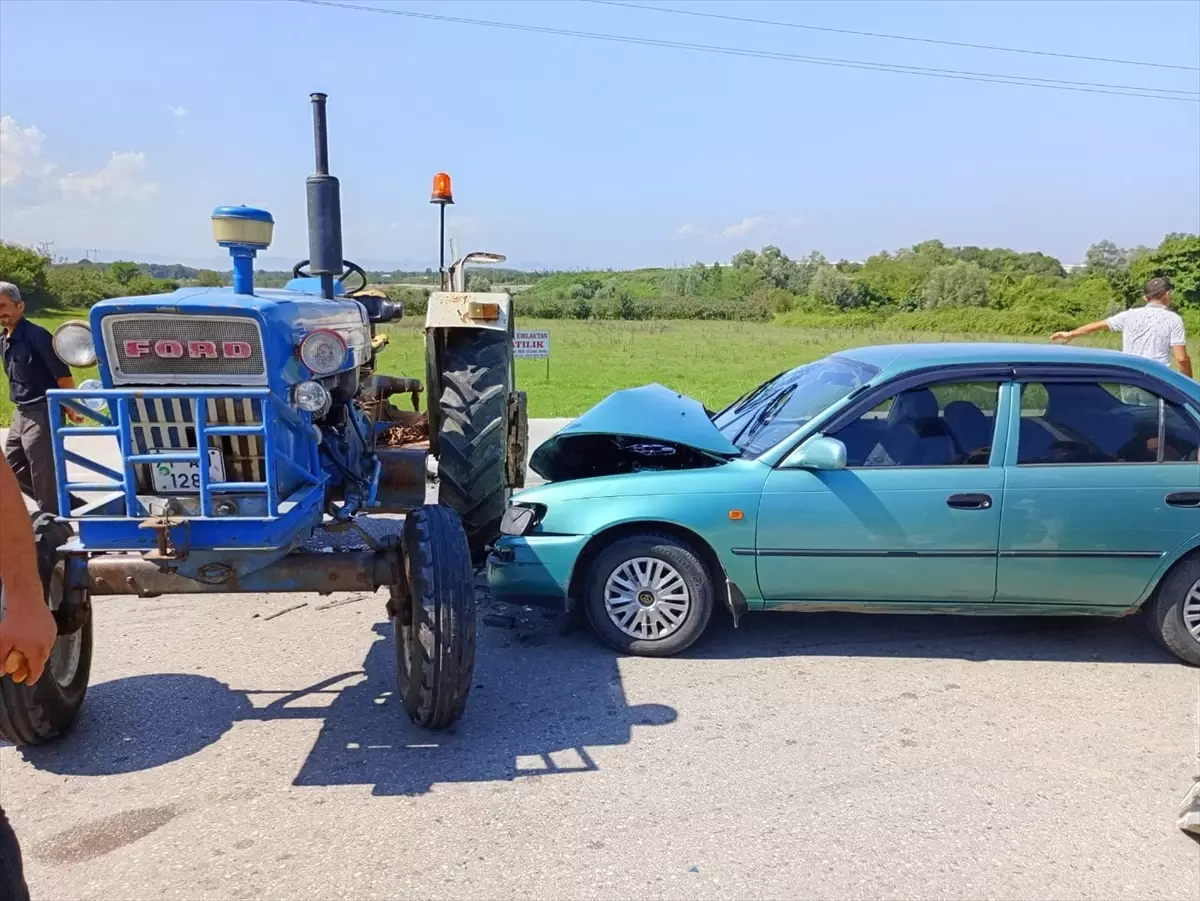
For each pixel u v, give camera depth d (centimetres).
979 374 477
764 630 523
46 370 619
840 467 455
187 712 421
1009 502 460
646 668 470
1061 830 330
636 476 483
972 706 428
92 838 323
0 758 380
